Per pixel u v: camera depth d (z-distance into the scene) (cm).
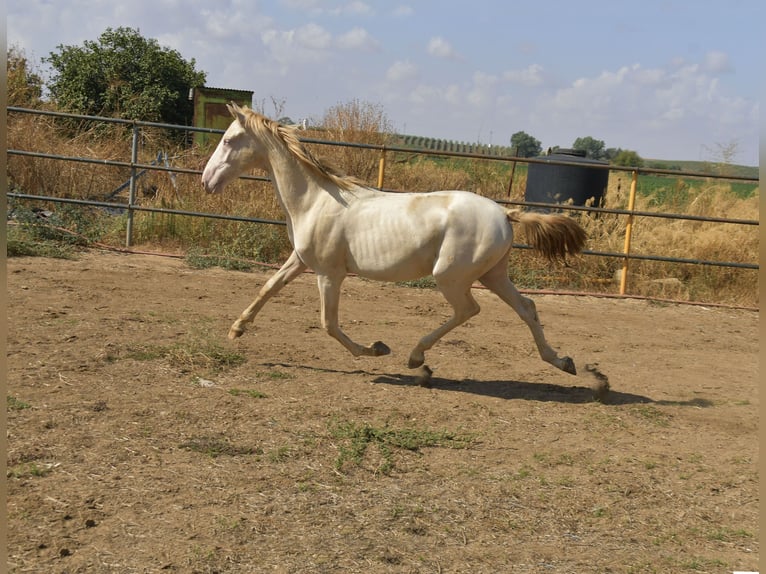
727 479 429
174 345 601
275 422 462
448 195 536
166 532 326
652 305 998
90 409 455
